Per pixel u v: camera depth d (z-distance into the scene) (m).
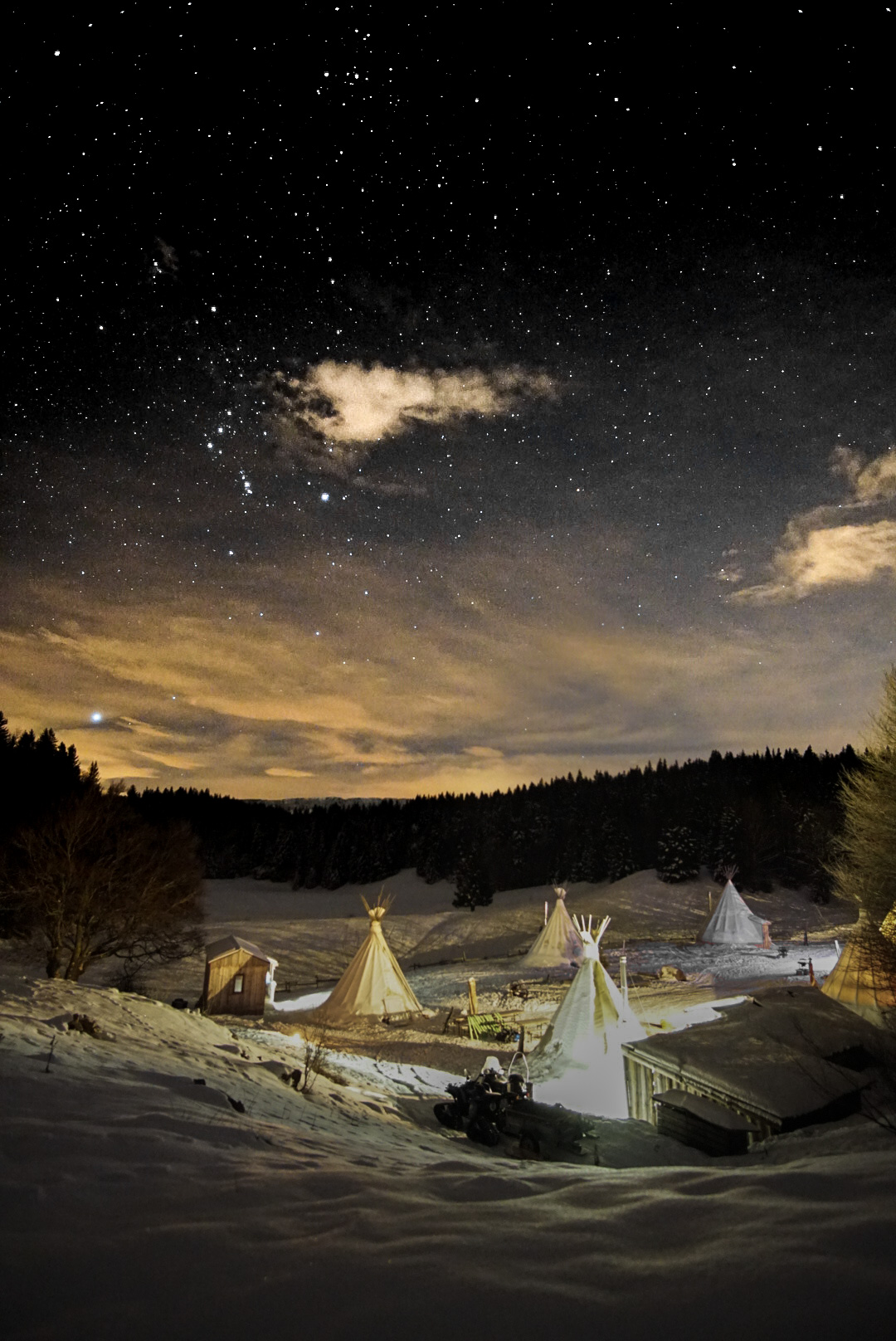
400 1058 17.77
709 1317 2.42
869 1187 3.53
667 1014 21.27
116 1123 4.82
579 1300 2.57
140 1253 2.98
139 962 27.33
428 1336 2.37
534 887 70.69
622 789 79.69
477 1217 3.41
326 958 43.19
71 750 39.09
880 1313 2.36
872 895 17.28
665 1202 3.51
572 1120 9.16
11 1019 8.32
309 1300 2.61
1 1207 3.29
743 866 54.34
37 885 20.66
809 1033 12.22
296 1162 4.46
